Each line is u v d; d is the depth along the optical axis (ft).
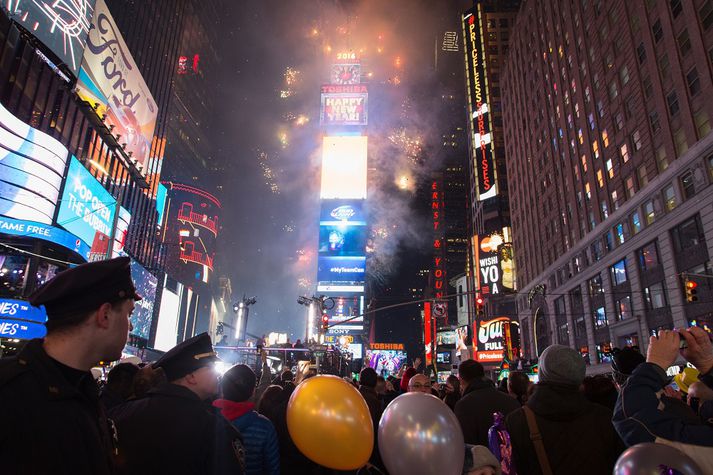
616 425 10.80
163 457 9.66
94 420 7.22
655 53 134.72
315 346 115.03
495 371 240.32
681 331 11.58
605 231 163.73
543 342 221.05
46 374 6.67
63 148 129.39
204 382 11.67
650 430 10.00
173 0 269.85
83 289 7.36
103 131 163.02
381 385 31.27
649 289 139.03
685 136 122.42
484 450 10.73
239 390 16.57
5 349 107.24
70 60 138.31
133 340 196.34
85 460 6.66
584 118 180.65
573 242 193.47
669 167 127.13
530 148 248.52
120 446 9.70
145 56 233.76
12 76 117.39
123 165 185.26
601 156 166.81
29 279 116.78
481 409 18.62
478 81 378.73
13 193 112.98
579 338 184.85
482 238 293.64
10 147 112.78
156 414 10.20
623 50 152.46
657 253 134.72
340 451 10.80
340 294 305.32
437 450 9.46
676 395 14.03
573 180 192.95
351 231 316.40
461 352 298.76
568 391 12.51
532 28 247.09
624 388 11.02
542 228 228.84
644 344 138.92
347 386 11.63
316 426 10.87
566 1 199.41
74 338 7.27
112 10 199.00
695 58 118.73
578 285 185.26
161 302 244.22
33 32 122.72
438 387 40.60
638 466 7.75
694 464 7.72
